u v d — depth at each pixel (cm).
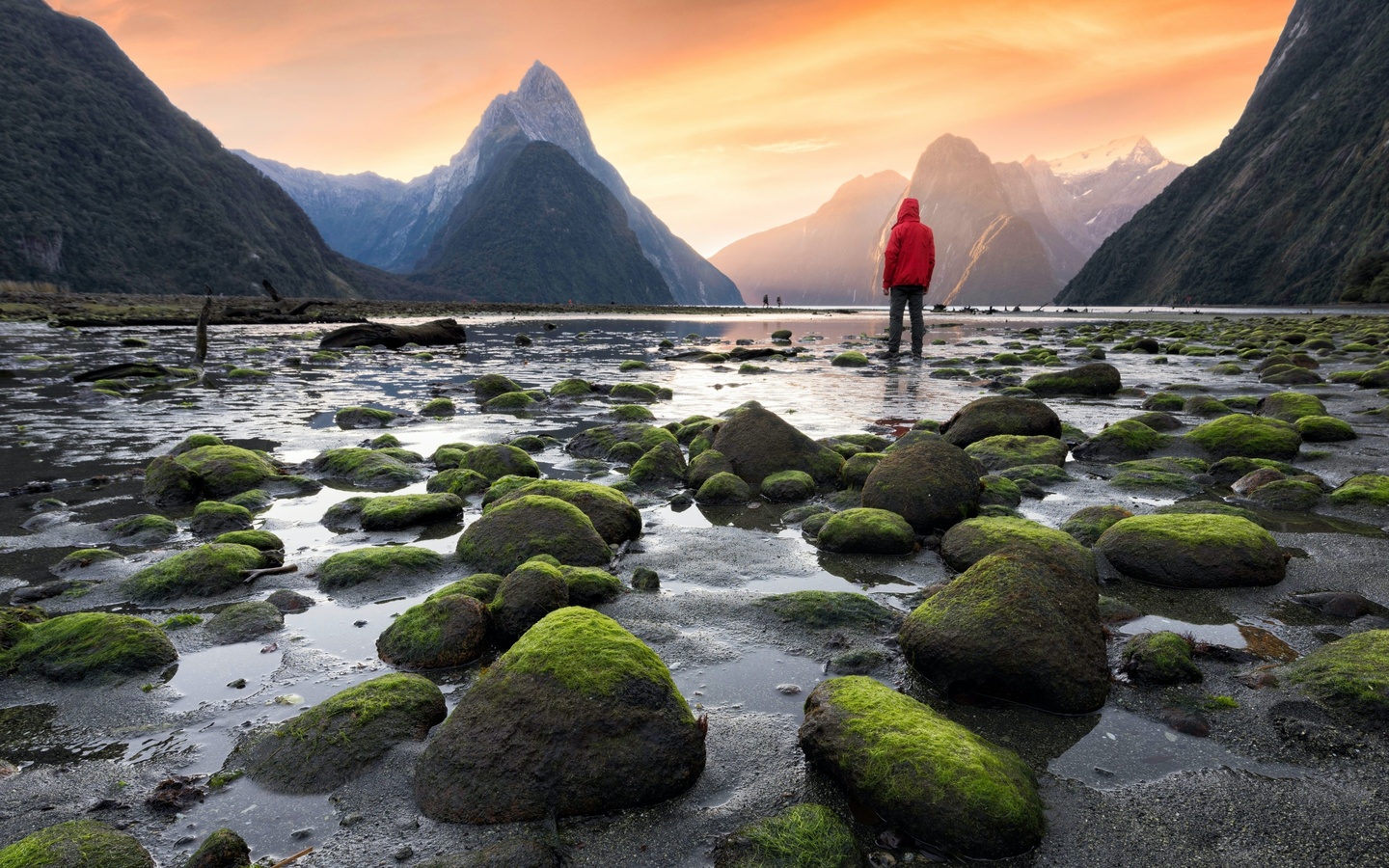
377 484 691
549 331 3838
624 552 512
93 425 977
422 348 2495
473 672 346
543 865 220
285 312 4050
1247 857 221
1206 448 781
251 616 393
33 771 270
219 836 225
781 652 363
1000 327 4181
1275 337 2523
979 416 859
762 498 664
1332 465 718
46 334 2773
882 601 425
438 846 235
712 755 278
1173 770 264
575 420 1056
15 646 349
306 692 326
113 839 226
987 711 308
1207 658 341
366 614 409
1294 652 348
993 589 341
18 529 548
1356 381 1326
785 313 8212
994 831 225
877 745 257
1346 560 460
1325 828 230
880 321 5691
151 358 1952
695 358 2108
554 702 269
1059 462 743
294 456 803
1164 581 433
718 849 231
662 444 750
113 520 571
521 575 389
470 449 787
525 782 252
